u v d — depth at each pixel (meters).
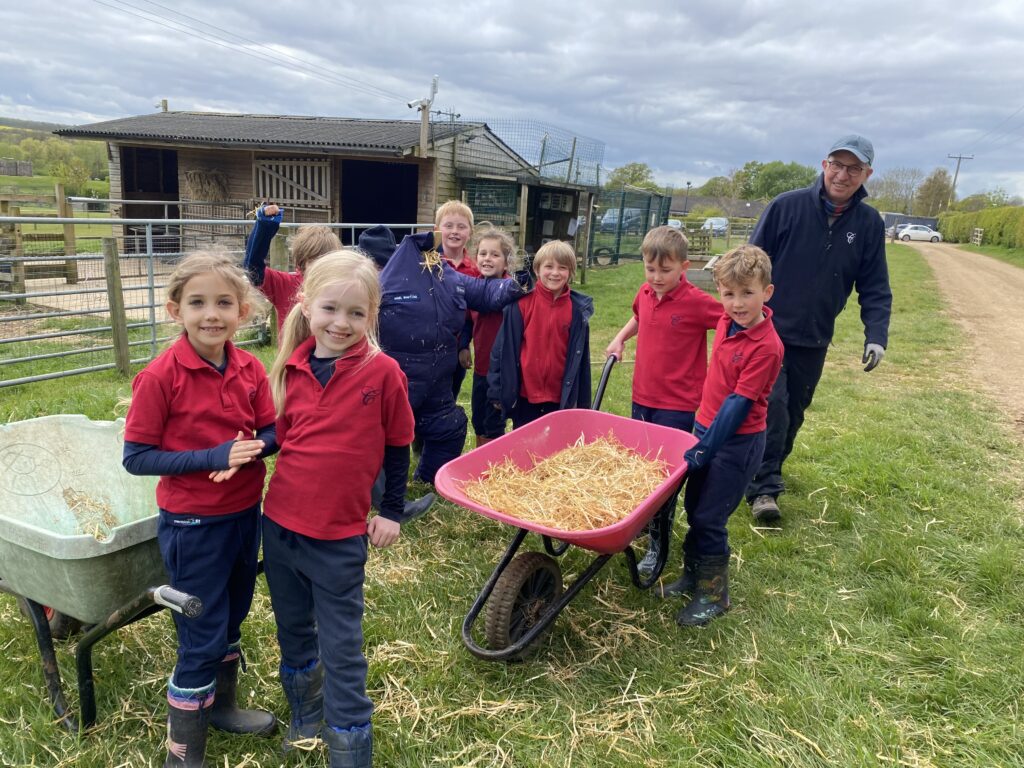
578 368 4.32
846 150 4.07
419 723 2.69
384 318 4.03
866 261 4.48
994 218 51.94
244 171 17.08
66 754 2.45
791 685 2.94
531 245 20.28
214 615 2.30
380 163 21.11
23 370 7.47
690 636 3.30
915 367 9.91
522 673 2.99
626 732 2.67
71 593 2.26
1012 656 3.16
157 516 2.37
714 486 3.33
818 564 4.01
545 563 3.15
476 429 5.10
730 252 3.23
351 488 2.29
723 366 3.38
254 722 2.59
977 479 5.33
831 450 5.82
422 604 3.43
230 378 2.32
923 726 2.74
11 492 2.88
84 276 14.11
